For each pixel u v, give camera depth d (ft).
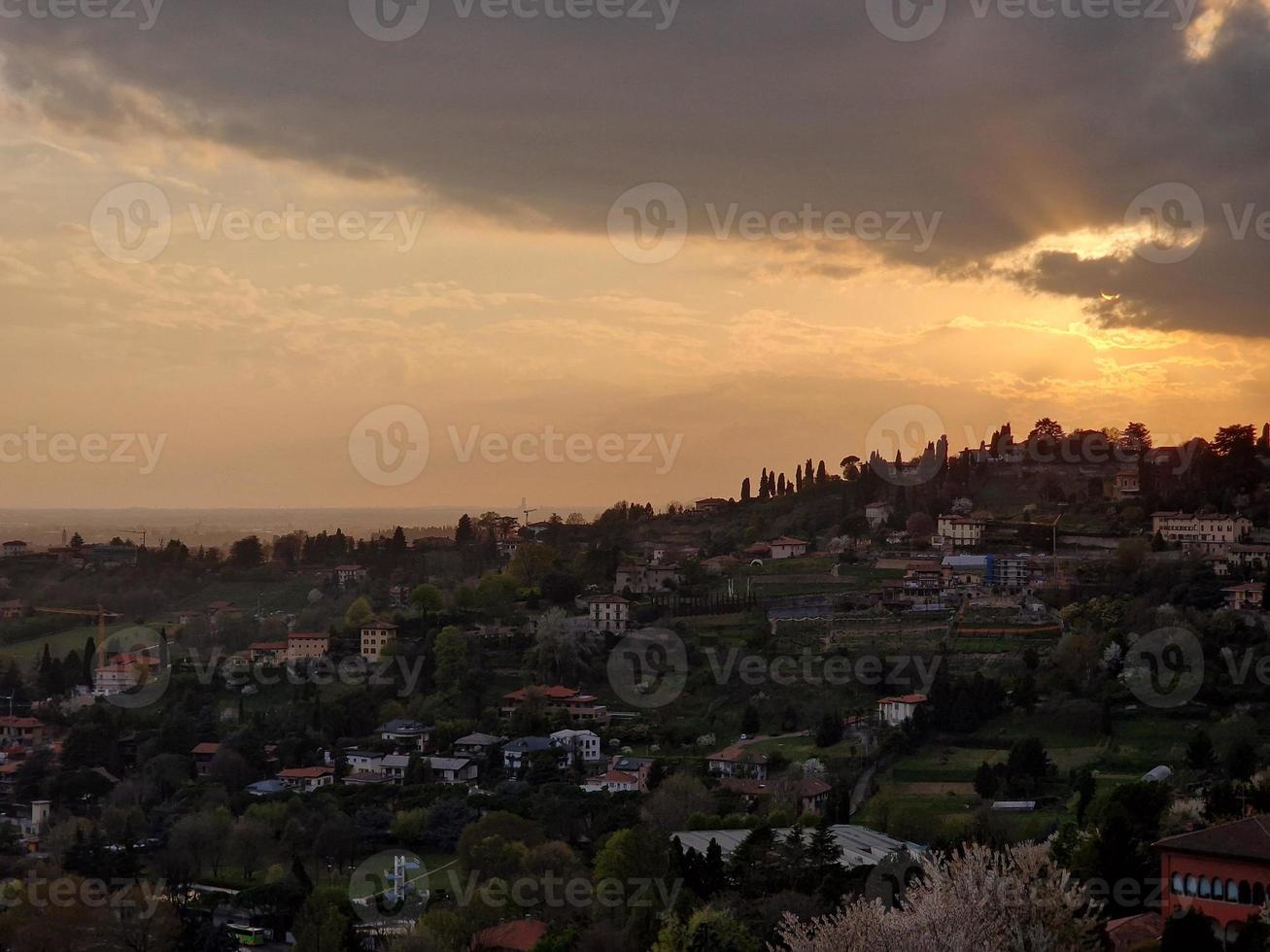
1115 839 254.88
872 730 512.22
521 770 519.19
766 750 516.32
